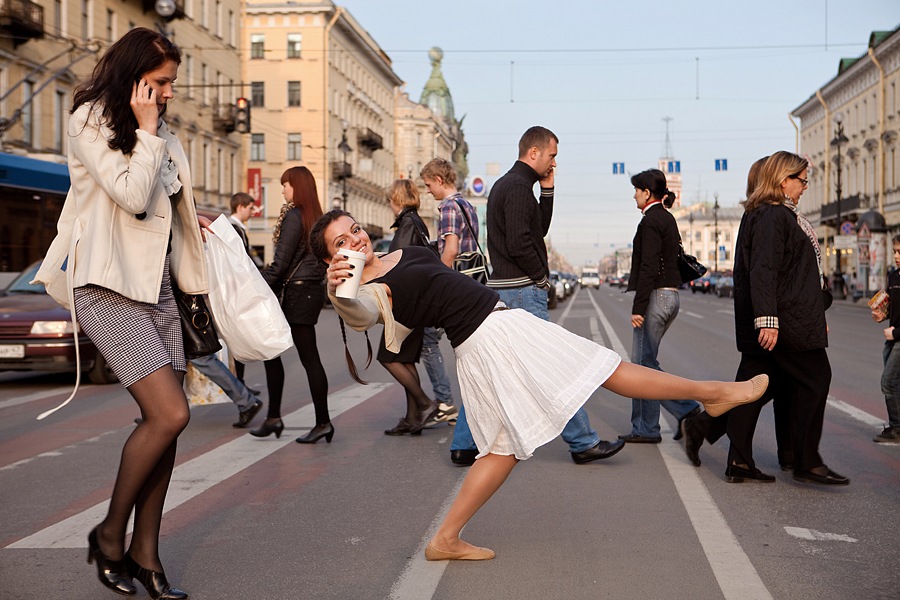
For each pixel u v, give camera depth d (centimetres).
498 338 399
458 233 745
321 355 1536
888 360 709
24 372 1374
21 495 559
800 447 560
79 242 353
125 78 345
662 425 816
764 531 467
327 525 486
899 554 427
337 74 6425
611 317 2795
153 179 345
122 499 356
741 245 572
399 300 403
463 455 634
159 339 359
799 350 546
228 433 775
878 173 5659
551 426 393
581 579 395
